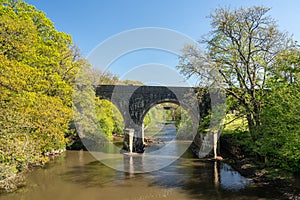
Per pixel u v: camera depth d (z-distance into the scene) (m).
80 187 11.98
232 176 13.31
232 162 16.30
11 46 12.22
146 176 13.96
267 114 11.59
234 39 13.93
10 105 10.47
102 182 12.84
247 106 13.74
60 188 11.84
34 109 11.87
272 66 12.86
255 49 13.80
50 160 18.58
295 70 10.41
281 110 10.34
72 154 20.94
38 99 12.55
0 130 9.72
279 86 11.56
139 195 10.75
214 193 10.62
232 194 10.35
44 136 13.02
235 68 14.19
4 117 9.91
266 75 13.33
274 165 12.55
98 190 11.52
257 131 12.16
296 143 9.37
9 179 11.13
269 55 13.26
